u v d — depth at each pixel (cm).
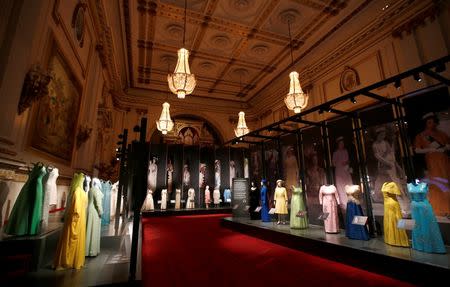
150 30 975
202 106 1598
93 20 716
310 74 1148
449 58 364
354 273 375
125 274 270
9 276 254
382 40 830
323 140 681
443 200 491
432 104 494
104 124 1055
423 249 385
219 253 474
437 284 311
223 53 1133
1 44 327
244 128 993
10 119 338
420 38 709
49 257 313
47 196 331
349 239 483
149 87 1436
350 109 931
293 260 438
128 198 636
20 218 301
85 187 349
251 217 788
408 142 534
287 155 794
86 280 251
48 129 480
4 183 341
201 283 325
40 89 388
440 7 665
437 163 496
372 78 855
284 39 1025
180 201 1079
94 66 794
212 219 912
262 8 866
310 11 872
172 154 1148
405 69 740
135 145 288
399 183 575
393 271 357
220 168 1225
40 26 414
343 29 920
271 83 1395
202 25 948
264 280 339
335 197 573
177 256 447
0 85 320
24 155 395
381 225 545
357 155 594
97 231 359
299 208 616
